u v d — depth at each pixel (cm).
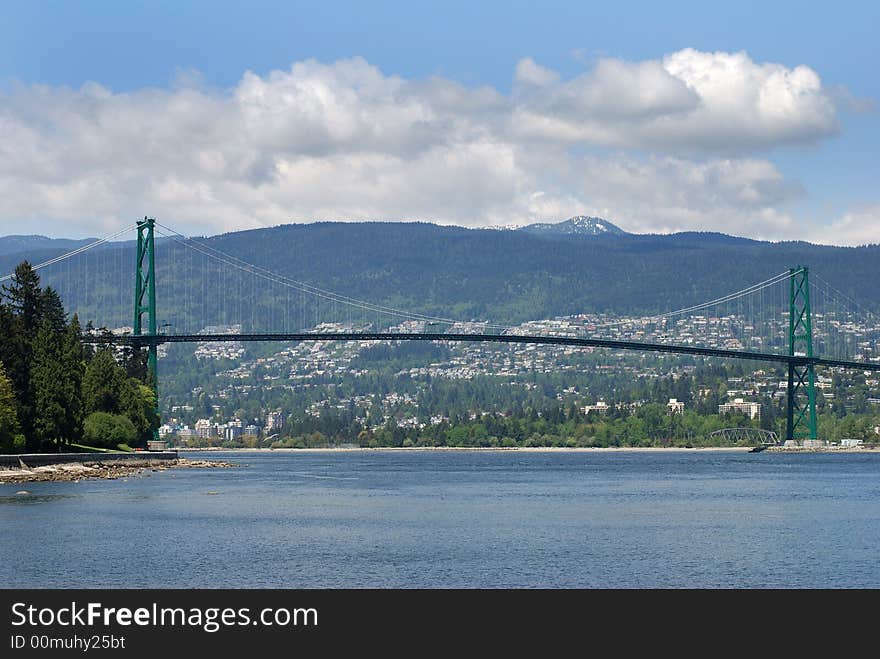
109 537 12319
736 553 11400
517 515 14900
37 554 11175
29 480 19738
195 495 17575
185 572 10275
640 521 14175
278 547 11694
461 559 10994
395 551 11462
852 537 12581
